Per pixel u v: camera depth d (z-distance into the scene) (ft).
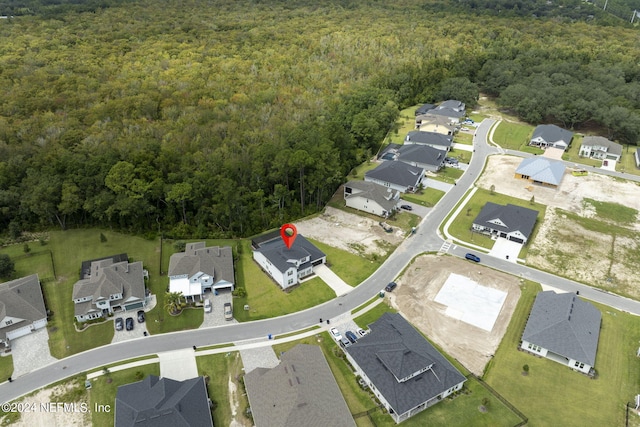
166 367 205.87
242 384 196.24
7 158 317.01
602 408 183.93
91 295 238.07
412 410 181.98
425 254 287.48
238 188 311.68
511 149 459.32
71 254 289.33
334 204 351.46
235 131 376.07
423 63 616.80
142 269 262.06
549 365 204.54
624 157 440.45
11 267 264.11
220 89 469.16
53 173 305.94
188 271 253.44
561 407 184.44
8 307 225.76
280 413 170.50
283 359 199.00
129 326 228.63
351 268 273.75
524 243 297.53
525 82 572.92
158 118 411.13
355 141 428.97
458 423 177.37
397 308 240.53
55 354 215.10
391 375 188.03
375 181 374.63
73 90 428.56
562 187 378.53
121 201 292.20
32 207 292.61
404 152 423.23
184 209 308.19
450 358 207.82
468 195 365.20
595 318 225.15
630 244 301.43
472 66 628.28
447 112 516.32
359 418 179.01
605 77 554.87
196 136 359.46
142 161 307.17
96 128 359.05
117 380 199.11
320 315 236.84
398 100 559.79
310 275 268.00
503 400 187.01
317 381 185.78
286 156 313.94
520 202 353.92
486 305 241.76
